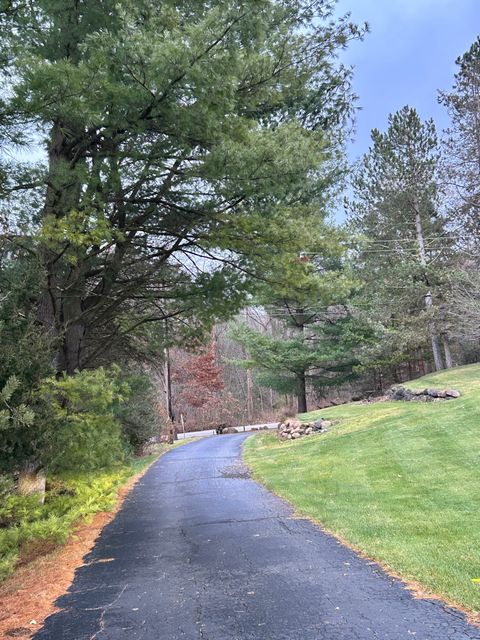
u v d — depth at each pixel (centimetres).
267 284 1005
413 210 2789
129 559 672
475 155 2483
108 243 862
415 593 454
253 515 874
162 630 416
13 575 632
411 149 2716
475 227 2509
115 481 1041
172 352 5212
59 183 735
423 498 818
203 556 645
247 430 4378
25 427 606
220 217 852
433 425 1409
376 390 3562
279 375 3347
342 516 776
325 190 1083
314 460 1377
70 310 964
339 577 514
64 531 678
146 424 2181
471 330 2130
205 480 1380
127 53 627
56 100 616
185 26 645
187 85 657
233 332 3092
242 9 661
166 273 1095
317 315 3153
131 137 789
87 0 741
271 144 754
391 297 2639
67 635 424
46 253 777
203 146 805
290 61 933
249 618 425
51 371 680
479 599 421
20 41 671
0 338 612
